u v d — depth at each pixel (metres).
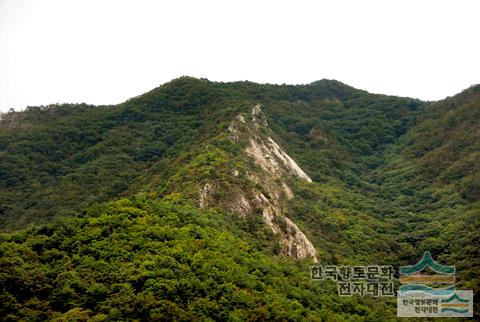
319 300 70.25
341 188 133.50
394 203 128.62
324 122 183.12
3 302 54.44
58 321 52.12
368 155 169.88
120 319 53.28
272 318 59.56
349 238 101.88
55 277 58.81
